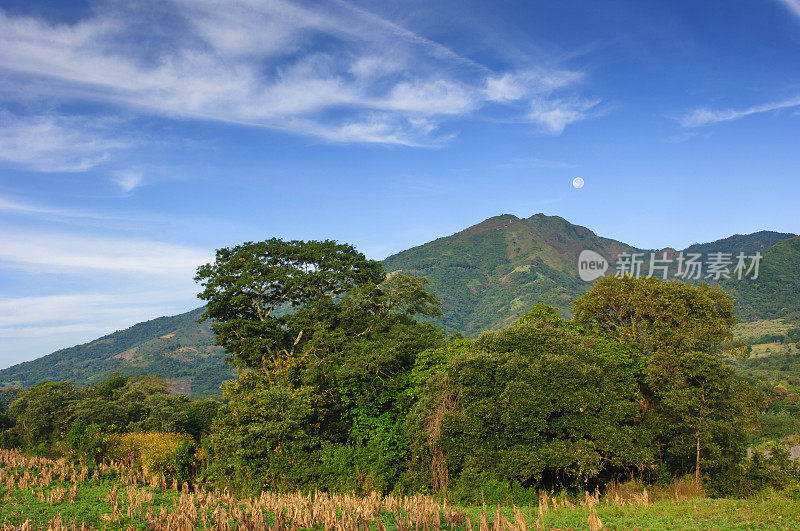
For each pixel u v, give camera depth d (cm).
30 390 6562
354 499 2452
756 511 1950
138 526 2092
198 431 5512
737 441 3412
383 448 3272
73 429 4028
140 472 3638
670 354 3419
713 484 3191
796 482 3139
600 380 2952
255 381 3753
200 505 2620
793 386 11912
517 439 2814
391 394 3475
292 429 3189
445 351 3450
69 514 2283
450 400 3070
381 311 4272
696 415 3206
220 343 4497
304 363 3944
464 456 2959
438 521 1988
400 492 2950
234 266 4647
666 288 3834
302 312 4325
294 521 2056
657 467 3297
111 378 7675
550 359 2866
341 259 4897
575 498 2814
